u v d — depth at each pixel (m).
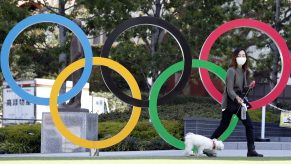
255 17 63.75
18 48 56.97
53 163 25.48
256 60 63.34
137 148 44.00
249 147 29.84
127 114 58.72
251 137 29.77
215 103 68.62
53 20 32.50
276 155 32.62
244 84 29.72
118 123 49.84
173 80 72.19
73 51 41.25
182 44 32.56
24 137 45.69
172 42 57.62
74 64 31.67
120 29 31.83
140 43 66.00
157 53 56.84
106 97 77.69
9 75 32.34
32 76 78.75
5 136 45.50
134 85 31.72
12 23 52.09
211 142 29.78
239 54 29.33
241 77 29.52
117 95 31.58
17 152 44.94
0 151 44.28
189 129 47.28
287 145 40.69
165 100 32.16
